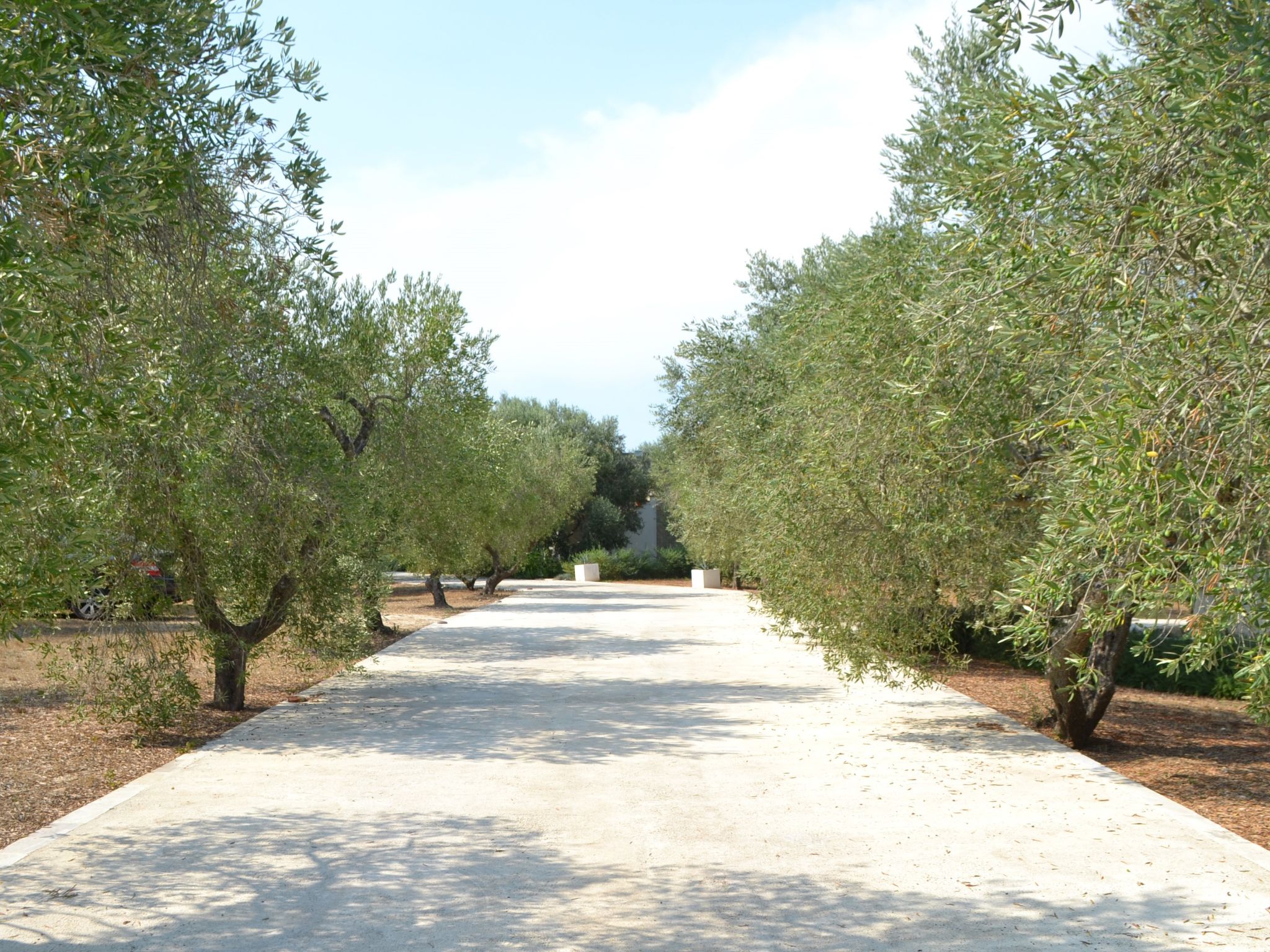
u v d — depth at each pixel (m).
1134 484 3.85
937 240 8.80
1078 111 4.94
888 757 9.09
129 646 9.79
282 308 7.72
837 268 12.77
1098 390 4.72
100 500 7.05
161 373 5.57
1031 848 6.23
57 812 7.21
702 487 26.44
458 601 32.31
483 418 20.61
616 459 54.50
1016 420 7.50
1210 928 4.86
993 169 5.20
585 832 6.62
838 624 9.67
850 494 9.10
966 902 5.26
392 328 17.17
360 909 5.17
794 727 10.65
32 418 4.36
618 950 4.62
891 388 8.22
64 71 4.39
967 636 16.77
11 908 5.16
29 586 4.90
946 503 8.52
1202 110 4.31
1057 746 9.59
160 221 5.68
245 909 5.17
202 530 9.67
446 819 6.95
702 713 11.52
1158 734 10.75
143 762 8.97
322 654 11.84
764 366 18.45
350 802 7.42
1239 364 3.89
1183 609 4.50
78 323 4.46
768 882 5.59
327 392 12.09
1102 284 4.76
